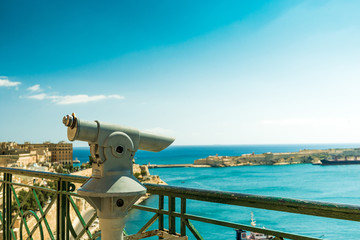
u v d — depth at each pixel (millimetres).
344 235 56562
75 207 3031
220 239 50719
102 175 1855
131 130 1946
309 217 70938
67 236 3166
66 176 3119
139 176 127562
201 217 2154
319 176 168750
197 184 133625
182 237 2170
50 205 3320
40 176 3521
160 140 2074
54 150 164000
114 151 1853
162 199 2477
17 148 120500
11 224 3990
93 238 2775
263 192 112938
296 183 137125
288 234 1673
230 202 2008
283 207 1757
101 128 1841
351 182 140875
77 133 1787
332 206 1564
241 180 149375
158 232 2453
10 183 4008
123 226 1962
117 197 1881
